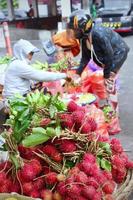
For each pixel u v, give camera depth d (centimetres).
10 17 2575
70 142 269
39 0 2477
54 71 627
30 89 545
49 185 254
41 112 285
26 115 275
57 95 293
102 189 253
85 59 611
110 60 568
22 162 262
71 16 561
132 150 555
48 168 264
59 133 266
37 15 2498
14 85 526
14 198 244
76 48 696
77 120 274
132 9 1870
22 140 269
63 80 584
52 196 248
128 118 693
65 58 666
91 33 564
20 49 548
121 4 1912
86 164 256
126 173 287
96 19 1852
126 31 1827
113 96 595
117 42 587
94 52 578
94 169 257
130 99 804
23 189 253
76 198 240
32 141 262
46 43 755
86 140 274
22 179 256
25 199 242
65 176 254
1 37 1350
